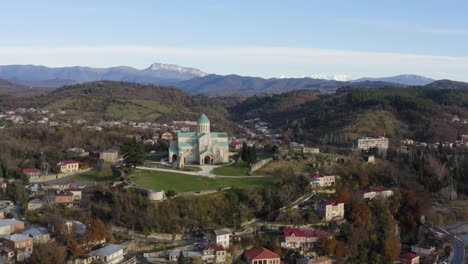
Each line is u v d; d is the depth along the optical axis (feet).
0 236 636.48
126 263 619.67
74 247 614.34
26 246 615.16
